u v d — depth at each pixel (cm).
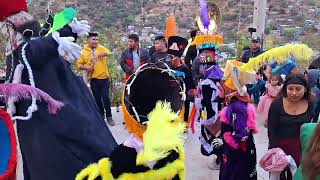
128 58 776
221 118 492
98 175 260
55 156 323
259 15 1041
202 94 616
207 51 635
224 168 499
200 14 681
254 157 496
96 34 800
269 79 759
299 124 441
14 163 296
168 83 276
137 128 266
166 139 249
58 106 318
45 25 381
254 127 483
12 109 328
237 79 473
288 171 435
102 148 324
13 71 336
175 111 275
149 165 255
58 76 341
